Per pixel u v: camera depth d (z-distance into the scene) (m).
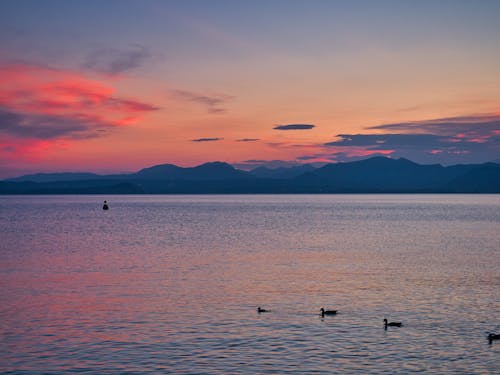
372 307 43.50
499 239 100.31
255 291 49.97
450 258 72.88
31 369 29.95
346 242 95.38
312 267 64.69
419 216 187.50
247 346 33.72
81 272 61.28
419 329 37.22
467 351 32.84
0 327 37.91
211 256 75.69
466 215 193.75
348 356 31.97
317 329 37.28
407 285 52.53
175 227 134.25
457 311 42.00
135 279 56.56
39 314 41.47
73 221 162.12
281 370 29.75
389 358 31.64
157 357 31.77
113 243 94.50
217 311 42.38
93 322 39.19
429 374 29.33
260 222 154.75
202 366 30.36
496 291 49.41
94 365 30.52
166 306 44.03
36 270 62.91
